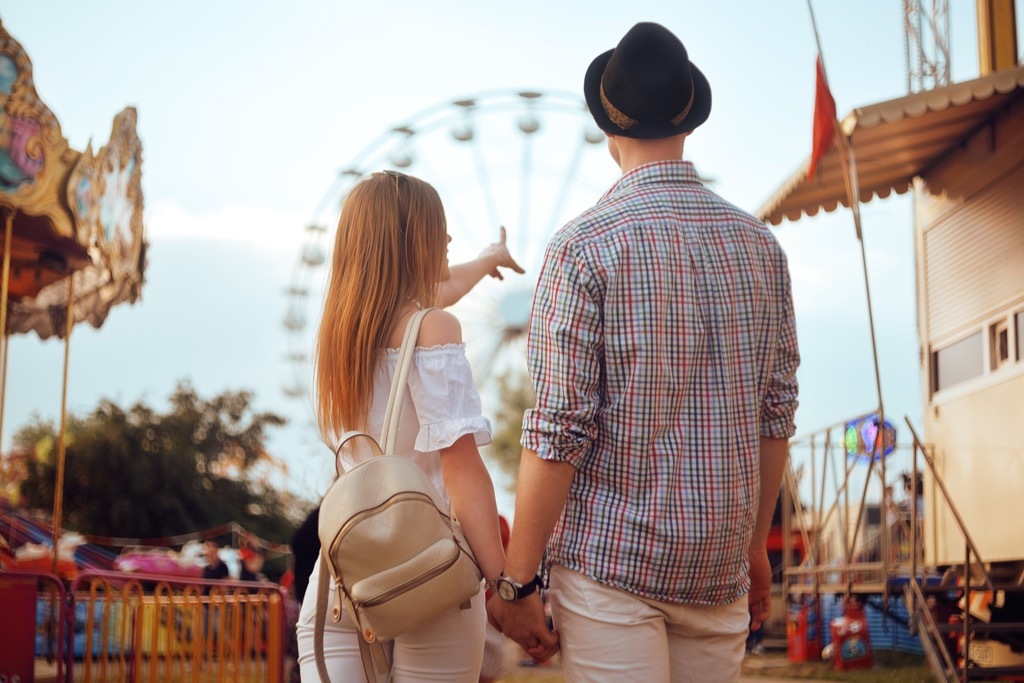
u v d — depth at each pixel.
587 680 1.99
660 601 1.98
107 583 6.64
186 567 13.88
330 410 2.22
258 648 7.90
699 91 2.24
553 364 1.99
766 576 2.31
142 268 10.49
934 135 7.06
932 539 8.01
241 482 30.06
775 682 8.23
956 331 7.70
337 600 2.03
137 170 9.80
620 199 2.11
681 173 2.15
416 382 2.13
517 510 1.99
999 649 6.84
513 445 32.31
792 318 2.19
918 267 8.41
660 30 2.18
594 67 2.34
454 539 1.99
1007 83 5.77
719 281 2.06
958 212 7.56
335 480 2.03
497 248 2.88
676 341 2.01
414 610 1.91
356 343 2.18
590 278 2.00
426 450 2.10
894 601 9.09
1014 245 6.72
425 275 2.27
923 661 8.94
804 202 7.96
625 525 1.97
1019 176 6.58
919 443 6.21
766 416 2.19
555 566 2.07
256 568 15.27
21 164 7.85
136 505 27.05
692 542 1.96
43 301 11.19
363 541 1.92
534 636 2.02
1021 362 6.68
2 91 7.64
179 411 29.95
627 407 1.99
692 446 2.00
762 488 2.23
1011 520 6.77
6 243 8.09
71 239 8.55
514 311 25.06
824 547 10.53
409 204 2.28
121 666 6.77
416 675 2.03
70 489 26.70
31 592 6.00
